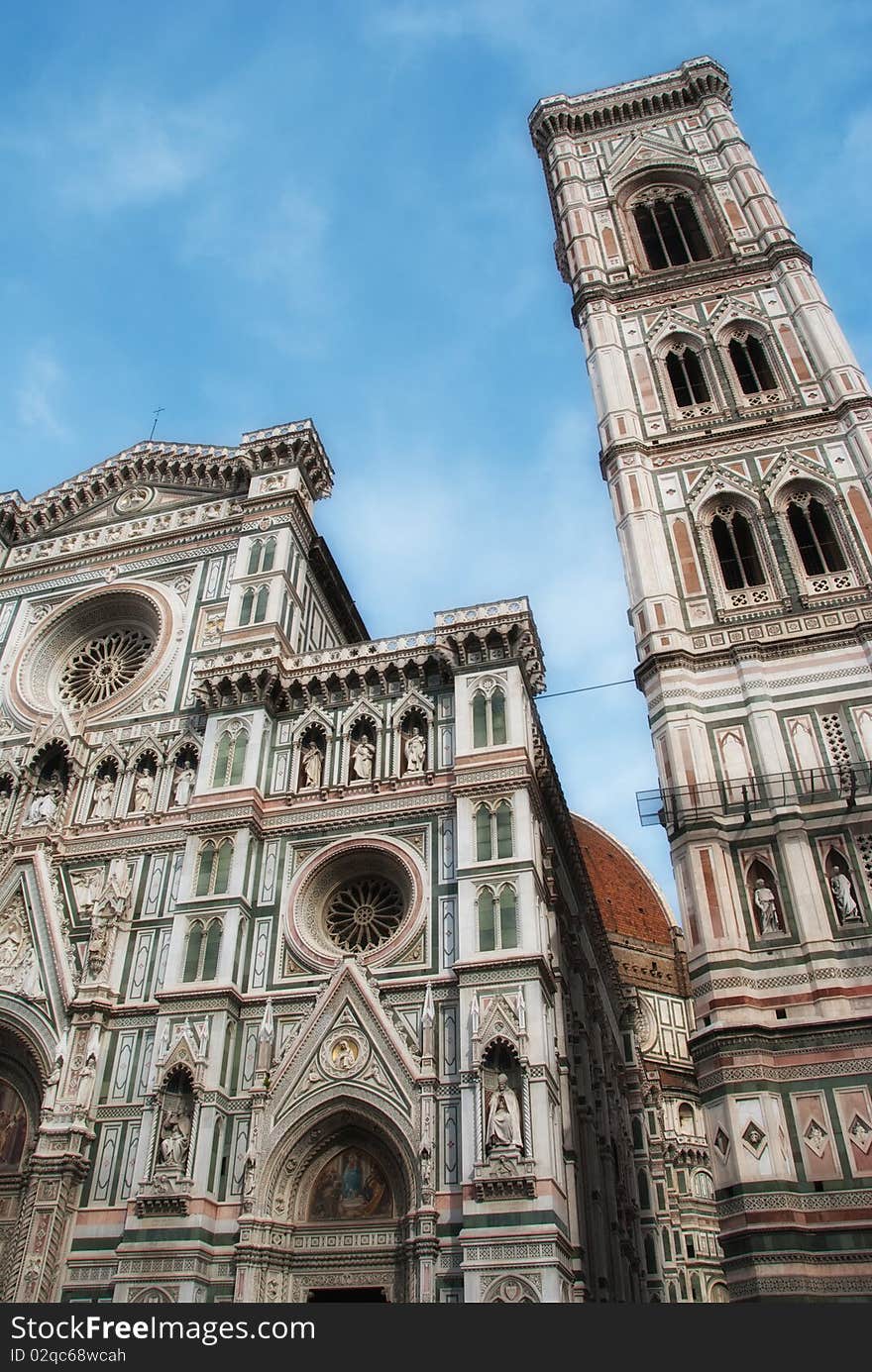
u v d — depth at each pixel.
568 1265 31.89
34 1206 35.06
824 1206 28.06
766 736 36.75
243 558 52.19
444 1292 30.88
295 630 50.84
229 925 39.16
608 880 109.31
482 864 38.12
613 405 49.00
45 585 57.12
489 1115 32.81
